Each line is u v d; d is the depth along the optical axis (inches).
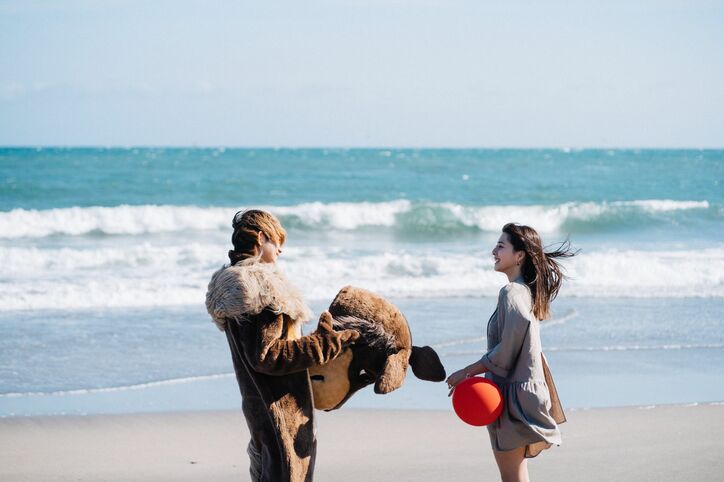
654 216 1005.8
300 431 146.9
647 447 247.3
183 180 1450.5
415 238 876.0
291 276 593.0
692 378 352.8
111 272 605.6
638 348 408.5
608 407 300.5
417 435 269.6
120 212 840.9
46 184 1274.6
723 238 885.8
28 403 305.9
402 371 149.5
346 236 877.2
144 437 267.7
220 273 146.2
